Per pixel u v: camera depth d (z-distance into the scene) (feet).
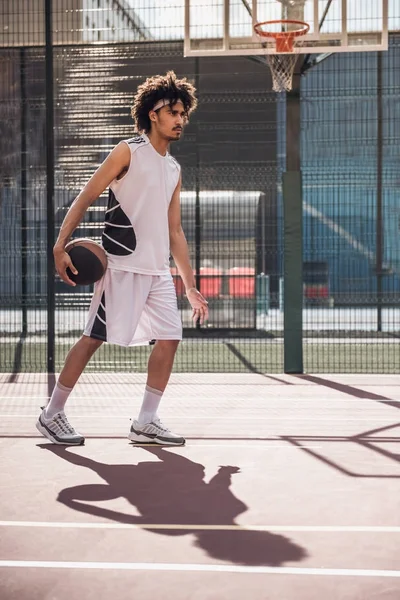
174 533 8.74
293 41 25.16
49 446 13.70
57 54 27.63
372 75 37.93
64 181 29.17
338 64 31.60
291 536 8.61
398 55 35.53
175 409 17.93
